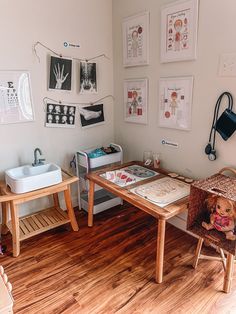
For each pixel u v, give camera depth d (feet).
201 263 5.77
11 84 6.43
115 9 7.66
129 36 7.34
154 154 7.43
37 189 6.04
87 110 7.98
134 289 5.10
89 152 7.70
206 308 4.65
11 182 5.88
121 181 6.42
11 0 6.05
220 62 5.36
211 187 4.90
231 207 4.77
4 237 6.81
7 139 6.66
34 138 7.11
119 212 8.02
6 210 6.64
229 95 5.34
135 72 7.49
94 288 5.14
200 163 6.27
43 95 7.02
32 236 6.82
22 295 4.98
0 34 6.06
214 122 5.71
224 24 5.16
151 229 7.11
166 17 6.18
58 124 7.45
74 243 6.56
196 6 5.51
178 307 4.68
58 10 6.80
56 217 7.17
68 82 7.38
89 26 7.46
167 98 6.66
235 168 5.53
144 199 5.46
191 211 5.24
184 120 6.37
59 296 4.96
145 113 7.43
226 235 4.89
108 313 4.59
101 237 6.79
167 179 6.49
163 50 6.44
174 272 5.51
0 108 6.39
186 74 6.10
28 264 5.82
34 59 6.66
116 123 8.66
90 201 7.09
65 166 7.92
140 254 6.12
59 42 6.99
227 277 4.87
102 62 7.99
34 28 6.51
